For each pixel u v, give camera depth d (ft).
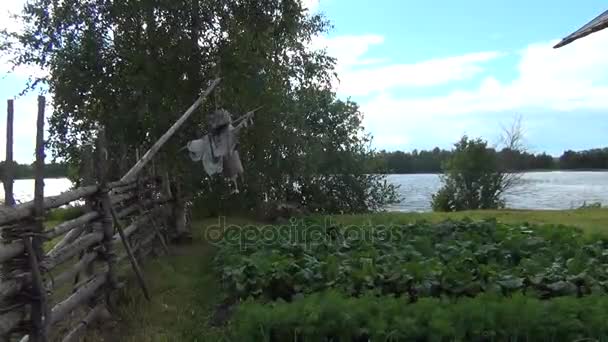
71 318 16.85
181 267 25.72
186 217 35.35
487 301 14.99
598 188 120.26
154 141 29.81
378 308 14.87
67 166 32.27
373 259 20.81
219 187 43.16
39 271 12.61
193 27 29.94
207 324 17.58
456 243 24.54
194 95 30.48
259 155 39.22
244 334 14.62
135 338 16.35
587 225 39.42
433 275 17.84
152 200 28.43
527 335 13.96
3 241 12.03
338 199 56.03
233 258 21.94
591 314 14.30
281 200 49.85
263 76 31.86
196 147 26.27
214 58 30.22
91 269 17.62
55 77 30.48
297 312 14.76
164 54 29.30
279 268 19.21
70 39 29.89
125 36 29.73
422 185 111.86
